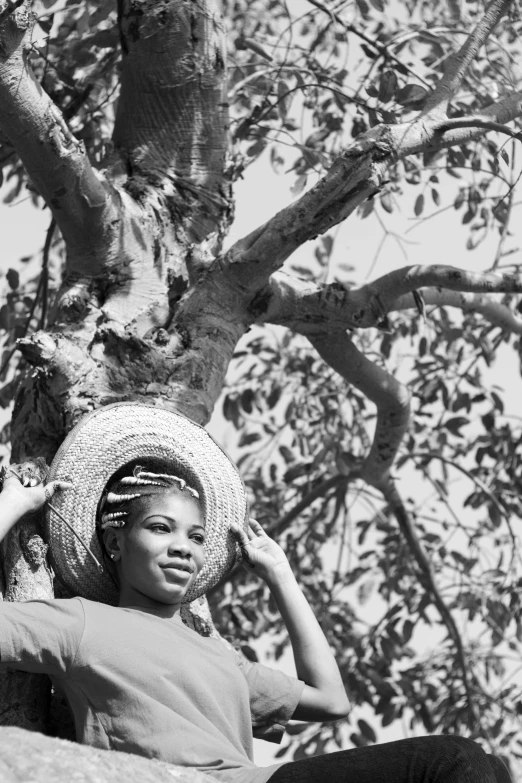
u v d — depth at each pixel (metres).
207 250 4.40
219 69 4.75
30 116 3.87
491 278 4.85
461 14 6.15
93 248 4.26
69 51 5.55
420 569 7.34
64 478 3.38
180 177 4.62
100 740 2.91
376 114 5.12
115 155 4.67
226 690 3.10
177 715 2.95
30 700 3.30
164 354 4.08
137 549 3.22
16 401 4.14
